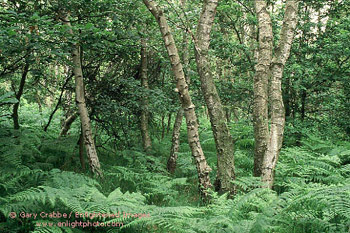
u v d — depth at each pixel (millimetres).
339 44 6617
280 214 2693
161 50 6789
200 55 4574
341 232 2613
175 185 5156
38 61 4305
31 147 5039
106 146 8188
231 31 9453
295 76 7145
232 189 4398
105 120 6738
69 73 6668
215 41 7496
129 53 6203
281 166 4781
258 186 3863
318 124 8172
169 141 9016
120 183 5121
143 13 5215
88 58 6555
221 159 4480
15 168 3822
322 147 6914
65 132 7207
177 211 2844
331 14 7781
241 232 2514
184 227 2930
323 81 7594
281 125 4238
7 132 4641
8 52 3906
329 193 2529
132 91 6461
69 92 7410
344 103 8312
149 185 5074
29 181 3844
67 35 4066
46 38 4137
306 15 7535
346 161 6254
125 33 5316
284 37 4375
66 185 3660
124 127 7211
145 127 7141
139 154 6414
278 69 4320
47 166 5355
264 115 4457
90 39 4641
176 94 7543
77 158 6340
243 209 3400
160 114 7777
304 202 2848
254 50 8070
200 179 4422
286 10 4418
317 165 5059
